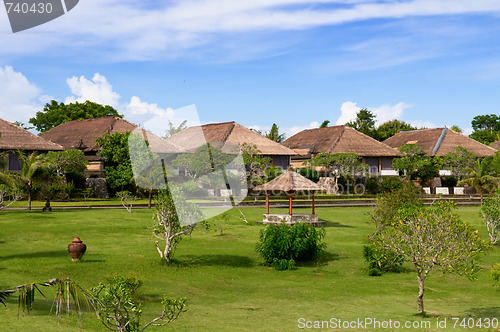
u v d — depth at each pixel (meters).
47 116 75.81
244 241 26.69
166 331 11.52
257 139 61.44
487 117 102.62
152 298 15.15
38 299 13.08
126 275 17.75
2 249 21.44
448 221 14.45
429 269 14.33
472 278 14.66
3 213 34.06
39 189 44.16
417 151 60.56
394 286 18.48
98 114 76.00
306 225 23.02
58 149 52.53
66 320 11.17
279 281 18.89
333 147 65.56
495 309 14.99
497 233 28.08
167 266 19.83
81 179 49.91
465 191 60.31
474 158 64.00
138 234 27.09
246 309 14.40
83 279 16.66
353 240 27.91
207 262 21.28
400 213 15.67
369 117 92.69
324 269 21.22
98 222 30.45
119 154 48.81
